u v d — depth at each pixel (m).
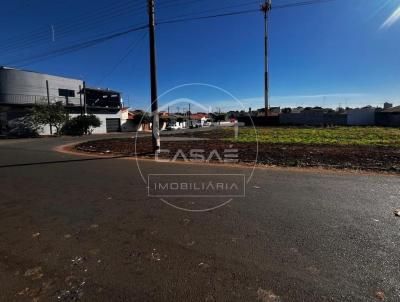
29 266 3.06
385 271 2.84
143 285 2.67
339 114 47.38
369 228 3.91
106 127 46.03
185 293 2.53
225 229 3.96
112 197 5.64
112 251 3.37
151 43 12.97
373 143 16.56
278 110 76.12
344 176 7.48
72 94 41.81
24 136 32.94
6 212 4.85
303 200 5.27
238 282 2.69
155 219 4.39
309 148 14.23
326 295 2.47
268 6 37.50
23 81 35.78
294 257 3.14
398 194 5.60
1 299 2.50
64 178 7.55
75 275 2.86
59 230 4.03
